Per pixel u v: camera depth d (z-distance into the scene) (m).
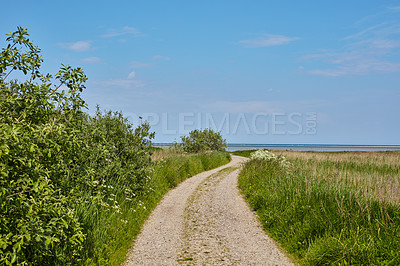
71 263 4.91
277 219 8.15
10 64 4.26
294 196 8.83
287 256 6.26
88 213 6.08
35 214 3.58
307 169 12.18
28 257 3.96
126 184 9.79
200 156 24.28
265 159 18.00
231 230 8.06
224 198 12.06
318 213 7.17
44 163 4.35
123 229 7.26
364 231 5.87
